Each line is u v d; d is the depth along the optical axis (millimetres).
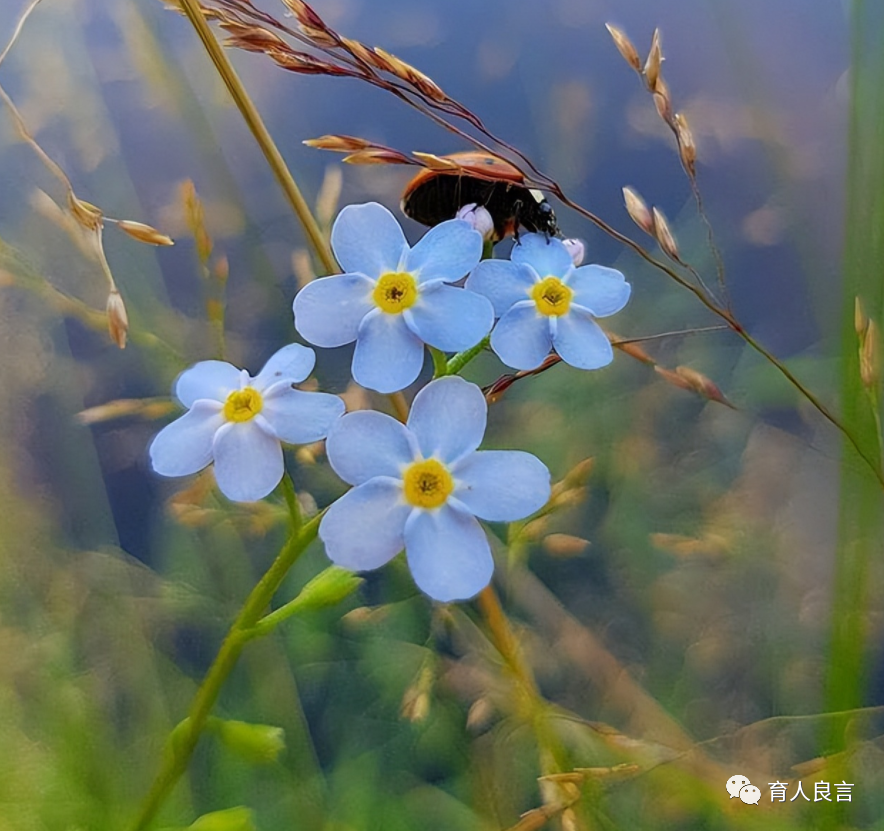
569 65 95
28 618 69
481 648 74
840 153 74
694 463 84
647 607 78
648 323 88
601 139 92
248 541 82
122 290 82
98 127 84
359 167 91
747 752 67
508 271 51
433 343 47
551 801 60
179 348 81
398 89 56
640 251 59
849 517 52
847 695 51
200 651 75
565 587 80
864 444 53
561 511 69
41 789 61
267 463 47
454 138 92
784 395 81
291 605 49
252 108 63
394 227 49
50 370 78
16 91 83
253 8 58
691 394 85
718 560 79
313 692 77
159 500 81
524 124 94
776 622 76
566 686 74
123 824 61
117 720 68
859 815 59
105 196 83
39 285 70
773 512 80
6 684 65
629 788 62
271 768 67
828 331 72
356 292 48
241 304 83
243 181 89
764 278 86
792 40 80
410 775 71
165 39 79
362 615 74
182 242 85
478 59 96
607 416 85
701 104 90
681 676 75
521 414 85
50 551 72
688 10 93
